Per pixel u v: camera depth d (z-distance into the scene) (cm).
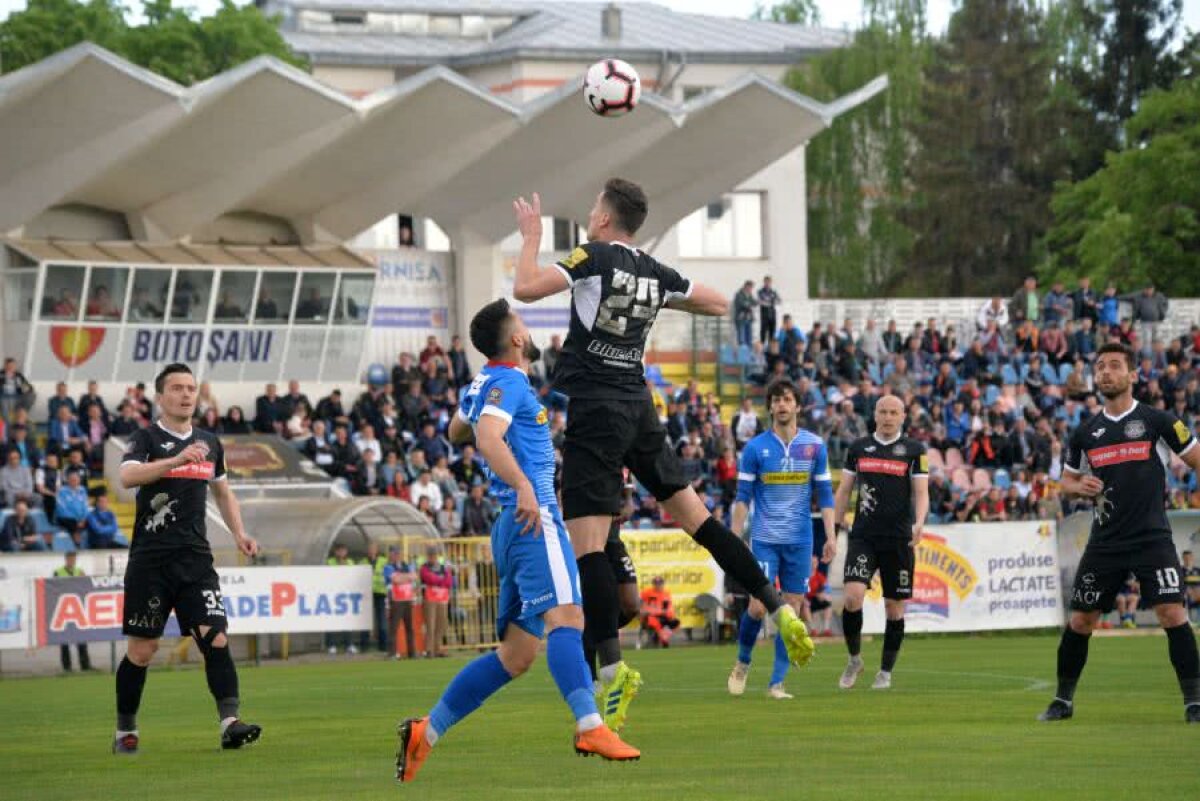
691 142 8306
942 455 7769
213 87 6656
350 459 6938
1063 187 14812
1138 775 1781
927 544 5931
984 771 1830
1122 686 3297
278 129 7112
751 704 2936
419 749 1775
